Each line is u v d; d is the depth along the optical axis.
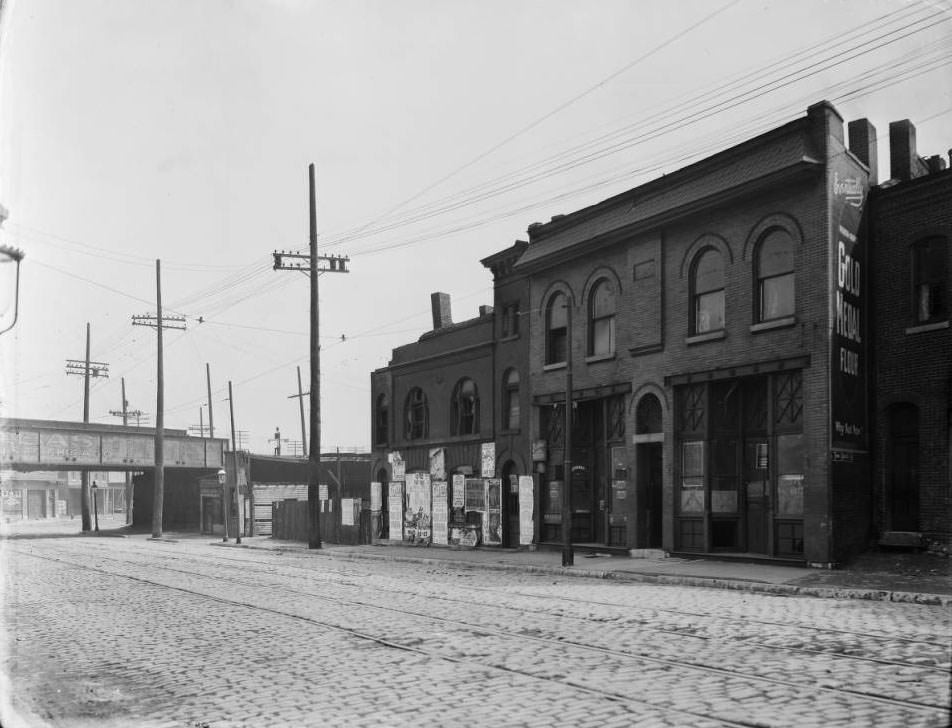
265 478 57.56
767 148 20.59
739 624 11.77
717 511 21.75
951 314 18.94
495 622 12.52
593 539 26.14
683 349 22.69
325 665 9.66
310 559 29.25
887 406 20.09
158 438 50.22
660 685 8.15
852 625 11.54
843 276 19.62
